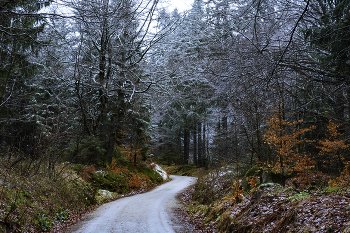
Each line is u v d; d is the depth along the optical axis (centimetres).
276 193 762
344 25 788
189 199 1527
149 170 2417
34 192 888
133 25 1669
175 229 823
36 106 1734
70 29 1202
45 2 795
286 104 1034
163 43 2092
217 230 786
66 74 1648
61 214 906
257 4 820
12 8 754
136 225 846
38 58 1432
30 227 716
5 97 1450
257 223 616
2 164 923
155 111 2788
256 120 1178
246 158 1703
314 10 884
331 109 1120
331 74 866
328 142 906
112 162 1966
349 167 763
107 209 1118
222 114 1766
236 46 931
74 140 1619
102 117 1920
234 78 928
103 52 1662
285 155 955
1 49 1034
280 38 894
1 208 679
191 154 4972
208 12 1459
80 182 1282
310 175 909
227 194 1167
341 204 504
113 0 790
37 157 1085
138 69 1977
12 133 1546
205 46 1252
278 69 802
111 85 1906
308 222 488
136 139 2342
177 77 2211
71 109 1975
